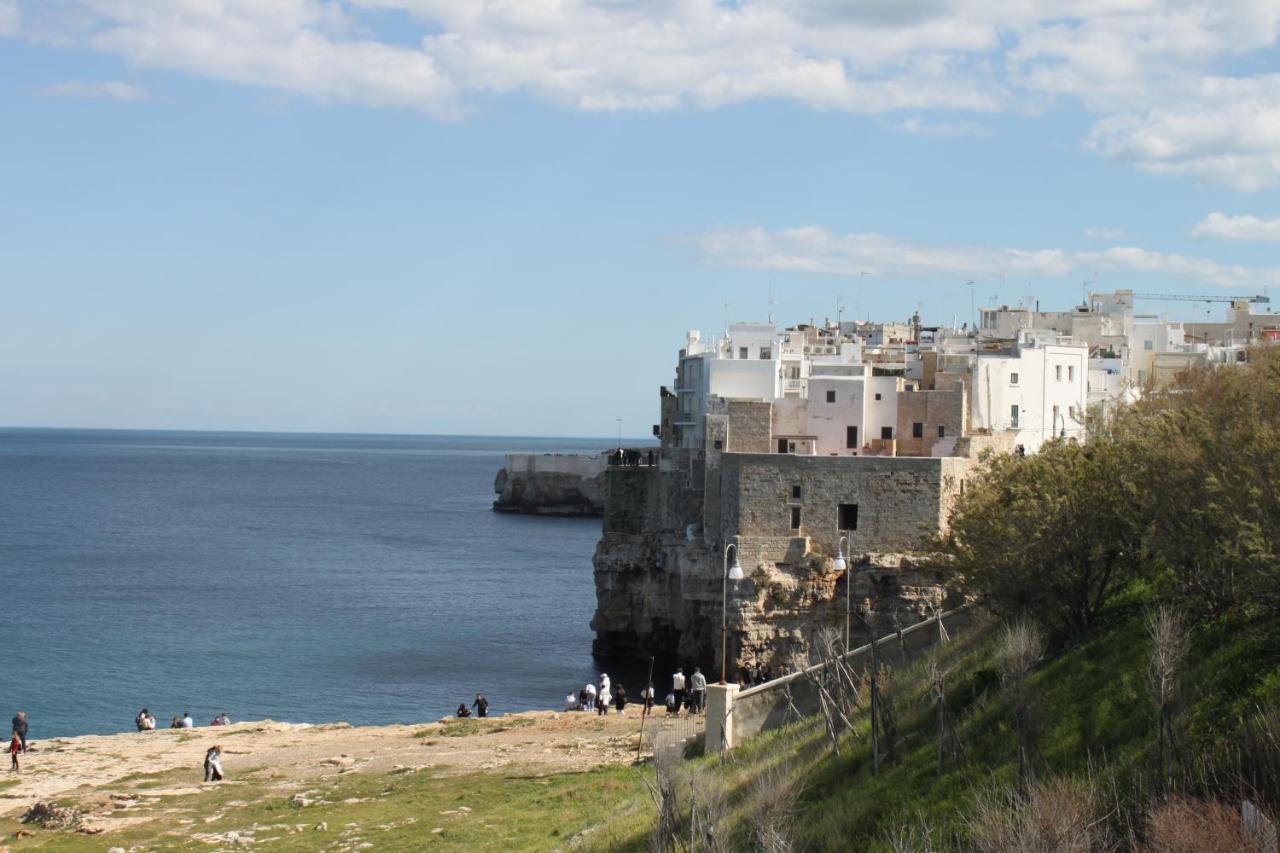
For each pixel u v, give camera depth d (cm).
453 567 17988
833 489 9106
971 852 3056
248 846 4909
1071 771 3428
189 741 7388
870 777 4069
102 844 5012
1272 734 2961
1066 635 4734
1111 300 15812
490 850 4572
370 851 4747
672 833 3631
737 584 9144
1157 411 5844
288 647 11738
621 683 10300
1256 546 3500
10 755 7044
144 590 15262
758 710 5331
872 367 11981
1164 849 2705
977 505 5597
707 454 10156
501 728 7269
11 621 12888
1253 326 15850
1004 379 11144
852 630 8919
